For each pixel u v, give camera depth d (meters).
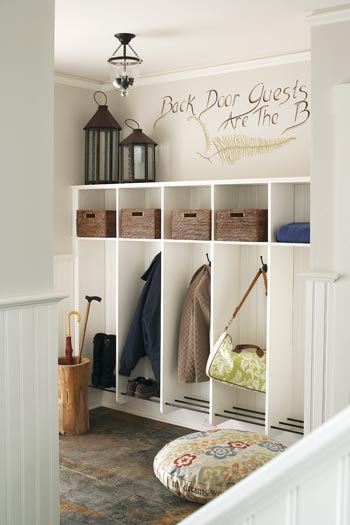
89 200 5.13
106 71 4.80
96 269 5.22
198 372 4.49
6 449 2.50
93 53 4.25
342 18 3.30
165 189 4.54
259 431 4.46
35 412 2.61
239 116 4.51
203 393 4.77
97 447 4.35
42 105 2.60
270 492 0.96
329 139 3.39
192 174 4.77
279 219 4.11
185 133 4.79
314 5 3.27
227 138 4.57
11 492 2.53
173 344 4.68
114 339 5.01
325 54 3.38
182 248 4.71
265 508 0.97
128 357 4.80
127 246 4.89
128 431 4.68
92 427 4.77
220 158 4.62
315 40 3.41
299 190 4.25
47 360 2.65
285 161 4.31
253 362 4.20
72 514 3.38
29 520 2.60
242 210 4.15
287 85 4.27
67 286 5.06
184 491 3.48
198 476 3.46
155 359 4.72
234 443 3.67
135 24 3.59
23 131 2.54
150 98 4.97
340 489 0.97
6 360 2.49
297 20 3.53
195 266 4.78
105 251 5.25
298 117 4.24
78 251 5.07
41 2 2.57
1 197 2.47
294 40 3.95
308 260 4.21
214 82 4.61
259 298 4.47
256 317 4.49
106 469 3.98
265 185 4.38
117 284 4.84
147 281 4.77
